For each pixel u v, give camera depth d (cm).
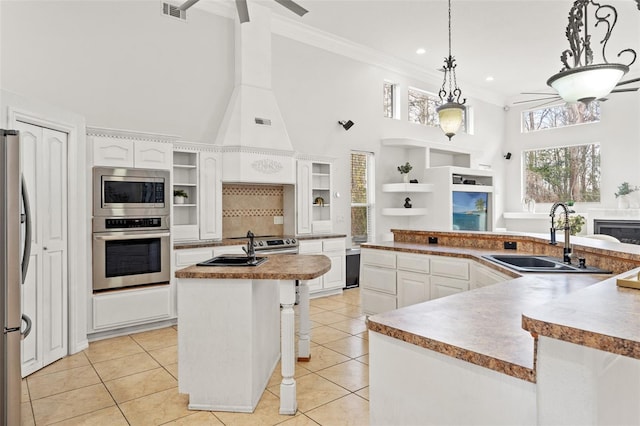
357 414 251
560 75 260
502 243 388
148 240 419
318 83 637
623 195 768
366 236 713
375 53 698
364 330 421
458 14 555
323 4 533
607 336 94
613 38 615
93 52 440
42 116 317
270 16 556
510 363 115
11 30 391
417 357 141
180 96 503
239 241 493
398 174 754
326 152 647
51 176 332
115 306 395
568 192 864
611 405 111
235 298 255
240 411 254
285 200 597
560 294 201
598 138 818
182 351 258
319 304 536
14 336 207
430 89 811
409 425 143
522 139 938
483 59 718
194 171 484
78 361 338
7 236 205
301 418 246
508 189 959
